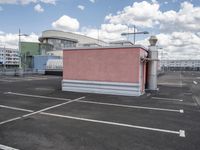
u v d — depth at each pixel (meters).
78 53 14.48
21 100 11.16
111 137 5.64
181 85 20.86
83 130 6.20
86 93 13.78
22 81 23.50
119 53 13.13
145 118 7.64
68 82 14.97
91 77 14.10
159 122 7.12
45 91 14.75
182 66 106.56
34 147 4.92
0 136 5.62
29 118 7.47
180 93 14.48
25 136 5.63
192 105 10.18
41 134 5.80
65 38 70.44
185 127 6.59
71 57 14.75
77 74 14.59
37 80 25.09
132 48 12.74
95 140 5.40
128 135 5.81
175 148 4.95
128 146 5.04
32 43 56.00
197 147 5.02
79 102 10.70
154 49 14.98
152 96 12.89
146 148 4.93
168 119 7.54
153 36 15.25
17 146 4.97
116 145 5.09
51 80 25.16
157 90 15.53
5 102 10.55
